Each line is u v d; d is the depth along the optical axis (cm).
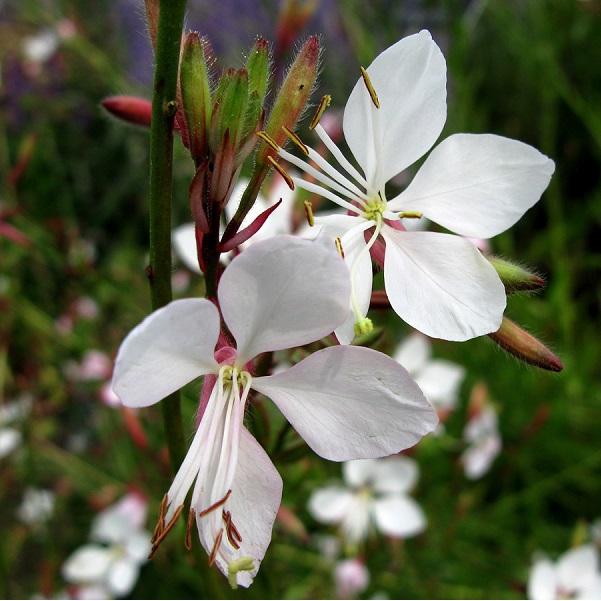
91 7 29
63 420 24
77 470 20
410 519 16
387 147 7
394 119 7
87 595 18
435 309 6
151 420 18
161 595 19
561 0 24
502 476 20
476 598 17
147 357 5
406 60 7
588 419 20
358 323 6
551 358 7
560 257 22
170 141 6
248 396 7
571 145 25
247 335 6
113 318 23
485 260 6
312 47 6
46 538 19
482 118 22
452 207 7
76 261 19
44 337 23
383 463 17
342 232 7
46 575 18
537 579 15
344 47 25
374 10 22
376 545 17
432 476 20
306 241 5
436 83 7
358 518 16
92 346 21
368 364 6
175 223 22
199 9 26
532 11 24
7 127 29
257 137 6
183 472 6
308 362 6
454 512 18
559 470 20
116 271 23
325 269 6
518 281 7
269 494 6
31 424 20
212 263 6
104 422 21
